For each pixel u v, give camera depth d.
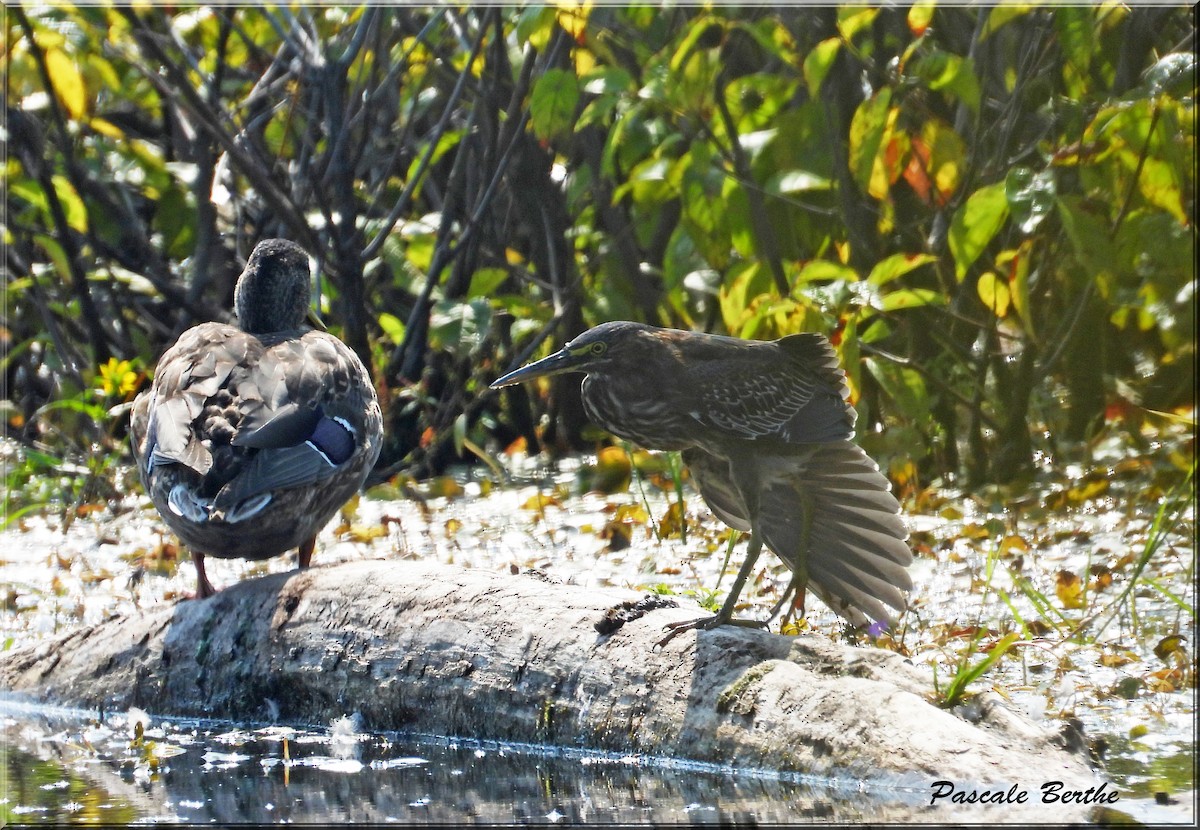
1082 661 7.97
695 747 6.66
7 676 8.41
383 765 6.89
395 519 11.50
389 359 15.39
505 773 6.68
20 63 14.74
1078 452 13.98
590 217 17.19
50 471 14.62
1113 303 13.21
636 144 15.30
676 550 10.96
